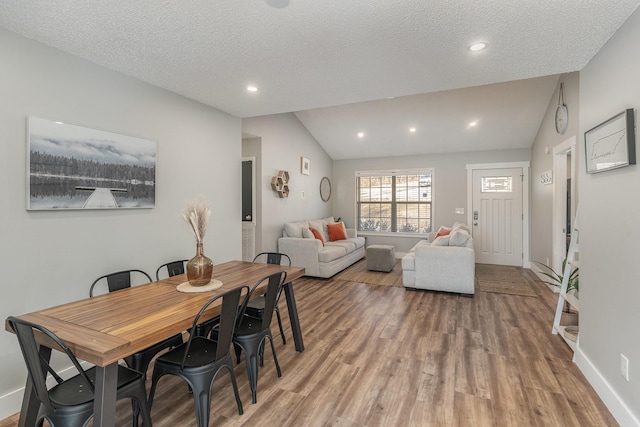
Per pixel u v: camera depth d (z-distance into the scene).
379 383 2.29
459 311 3.76
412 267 4.61
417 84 2.91
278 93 3.17
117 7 1.75
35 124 2.12
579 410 1.99
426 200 7.15
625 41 1.85
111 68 2.57
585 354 2.38
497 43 2.13
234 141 3.97
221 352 1.84
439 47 2.19
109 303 1.92
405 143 6.71
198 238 2.25
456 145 6.53
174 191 3.17
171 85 2.95
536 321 3.43
